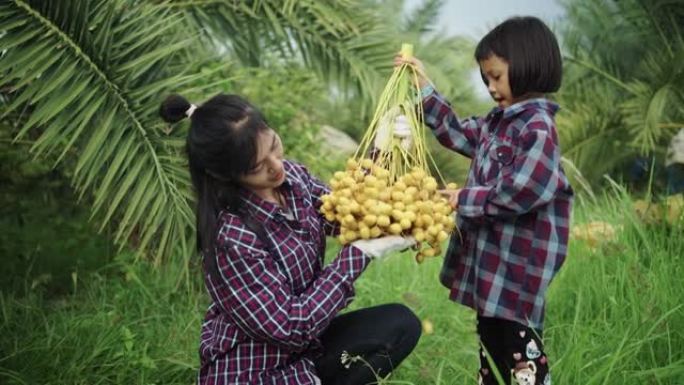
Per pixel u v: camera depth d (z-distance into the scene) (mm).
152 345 3217
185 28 4277
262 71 5105
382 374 2500
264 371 2289
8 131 4230
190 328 3400
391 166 2348
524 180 2227
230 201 2230
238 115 2133
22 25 3137
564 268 3586
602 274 3395
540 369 2406
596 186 7000
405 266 4406
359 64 5078
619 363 2641
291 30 5059
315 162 5078
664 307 2961
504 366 2520
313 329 2219
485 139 2469
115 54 3209
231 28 5000
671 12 7062
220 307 2240
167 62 3359
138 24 3385
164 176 3211
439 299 3842
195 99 4094
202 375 2373
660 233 3768
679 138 5262
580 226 4152
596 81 7309
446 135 2611
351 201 2256
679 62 6289
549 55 2307
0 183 4582
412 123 2402
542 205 2305
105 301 3707
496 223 2377
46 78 3113
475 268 2434
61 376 2939
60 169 4547
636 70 7254
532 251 2332
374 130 2521
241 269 2188
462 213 2326
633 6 7238
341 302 2264
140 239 3566
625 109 6672
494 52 2336
